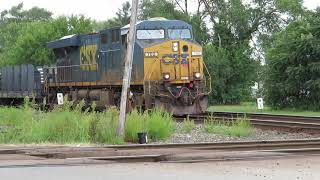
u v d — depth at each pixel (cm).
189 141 1606
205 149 1291
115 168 995
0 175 912
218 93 5022
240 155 1167
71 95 3100
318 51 3384
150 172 948
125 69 1605
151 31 2475
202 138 1681
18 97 3734
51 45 3372
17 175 912
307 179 882
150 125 1672
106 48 2681
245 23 5975
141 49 2409
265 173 940
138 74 2436
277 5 6094
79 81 3014
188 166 1025
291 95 3506
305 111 3269
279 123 2027
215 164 1054
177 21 2534
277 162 1081
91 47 2858
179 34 2517
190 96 2414
